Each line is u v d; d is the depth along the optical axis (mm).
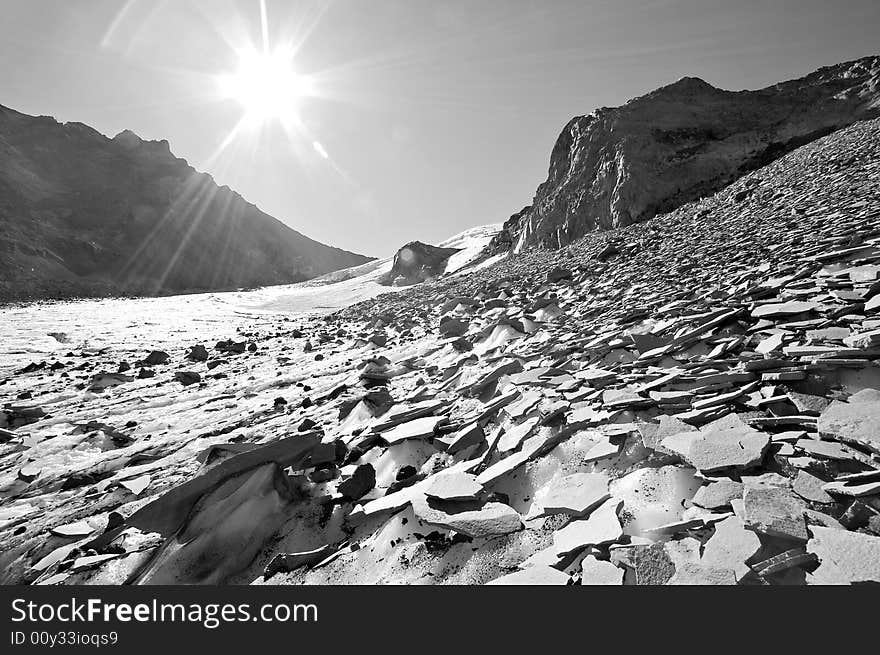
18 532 5633
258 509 4812
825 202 14258
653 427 4273
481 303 20141
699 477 3537
